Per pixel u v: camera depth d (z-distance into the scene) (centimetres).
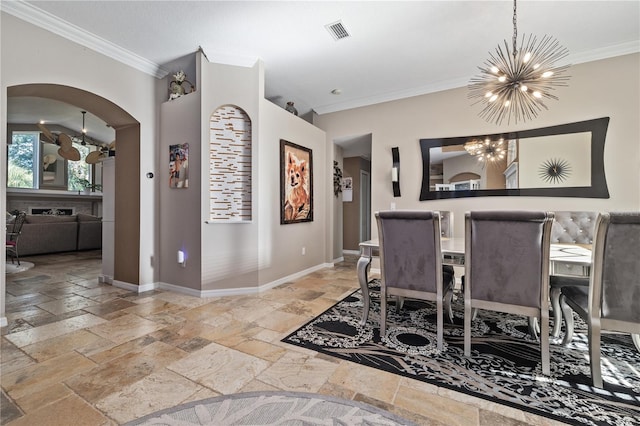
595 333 161
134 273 352
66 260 558
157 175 366
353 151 624
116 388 157
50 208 847
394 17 269
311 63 356
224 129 338
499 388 159
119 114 341
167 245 357
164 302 307
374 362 186
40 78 264
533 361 188
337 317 265
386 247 219
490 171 382
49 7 253
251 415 136
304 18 270
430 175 421
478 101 391
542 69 223
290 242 409
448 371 176
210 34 296
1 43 241
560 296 217
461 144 400
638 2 247
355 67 366
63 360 187
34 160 817
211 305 298
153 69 359
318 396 151
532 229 169
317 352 199
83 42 292
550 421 133
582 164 334
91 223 698
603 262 158
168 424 130
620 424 131
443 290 218
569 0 245
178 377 168
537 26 282
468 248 189
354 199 680
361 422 132
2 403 144
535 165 357
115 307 290
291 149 409
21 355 193
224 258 334
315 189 476
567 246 250
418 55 337
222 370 176
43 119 736
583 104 333
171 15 265
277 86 423
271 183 370
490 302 185
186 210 339
